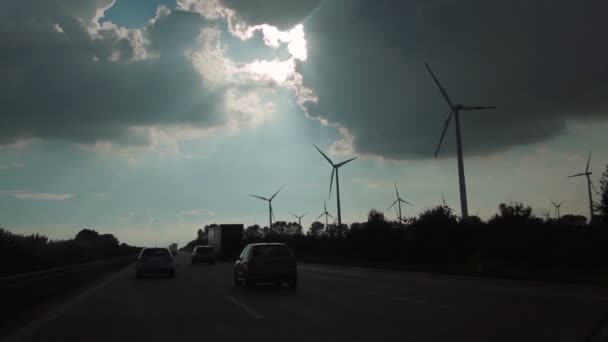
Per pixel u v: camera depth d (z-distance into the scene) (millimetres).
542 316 12625
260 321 12805
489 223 37875
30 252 33000
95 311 15812
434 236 41469
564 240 31547
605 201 30984
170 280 29781
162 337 11016
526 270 31609
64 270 23203
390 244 46469
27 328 12688
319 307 15297
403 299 16953
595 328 10844
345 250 55812
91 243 63562
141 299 19188
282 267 22094
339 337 10398
